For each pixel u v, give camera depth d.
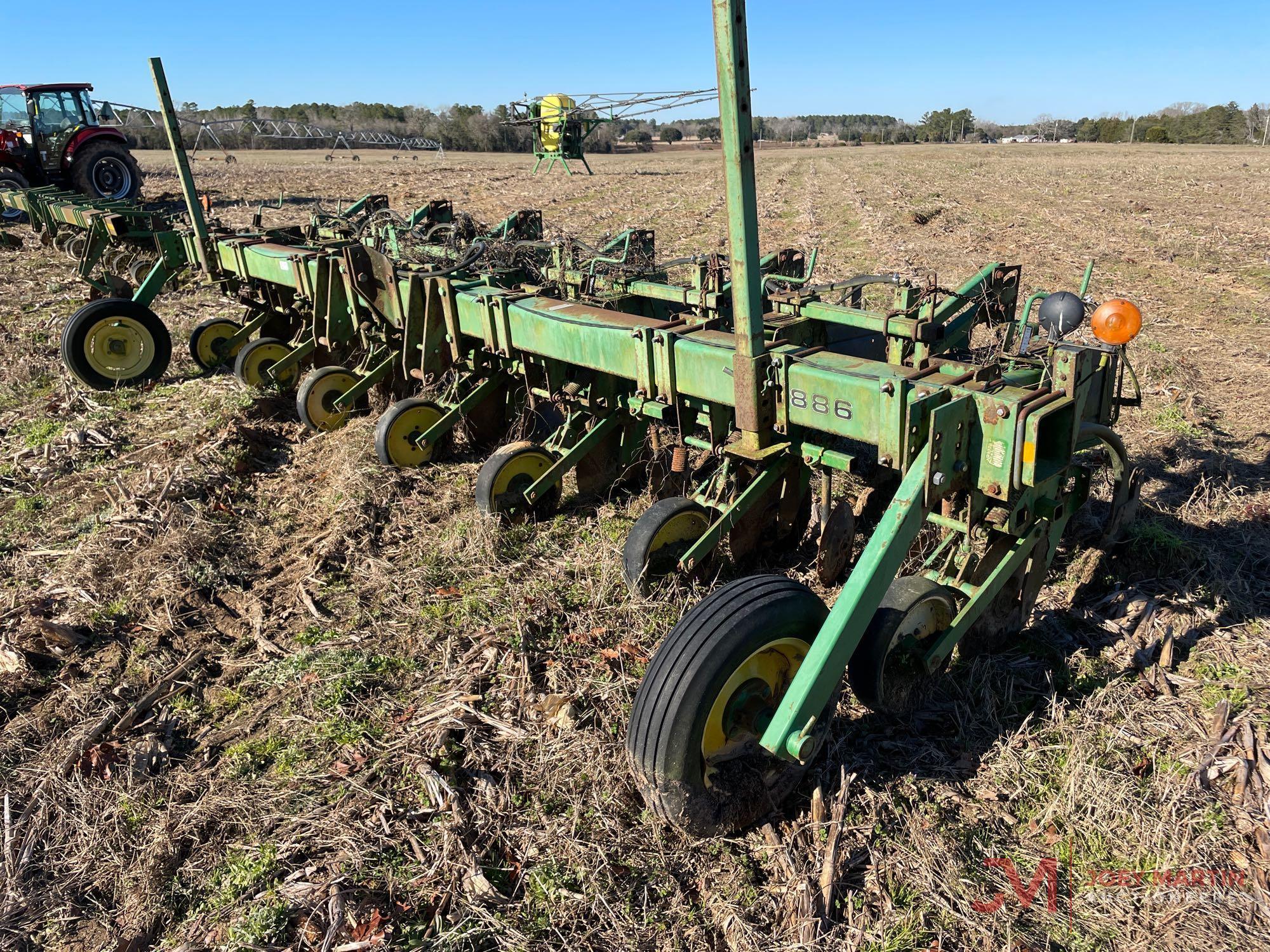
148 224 10.50
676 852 3.28
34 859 3.39
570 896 3.09
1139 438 6.88
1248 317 10.83
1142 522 5.34
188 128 55.56
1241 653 4.30
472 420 6.90
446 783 3.58
